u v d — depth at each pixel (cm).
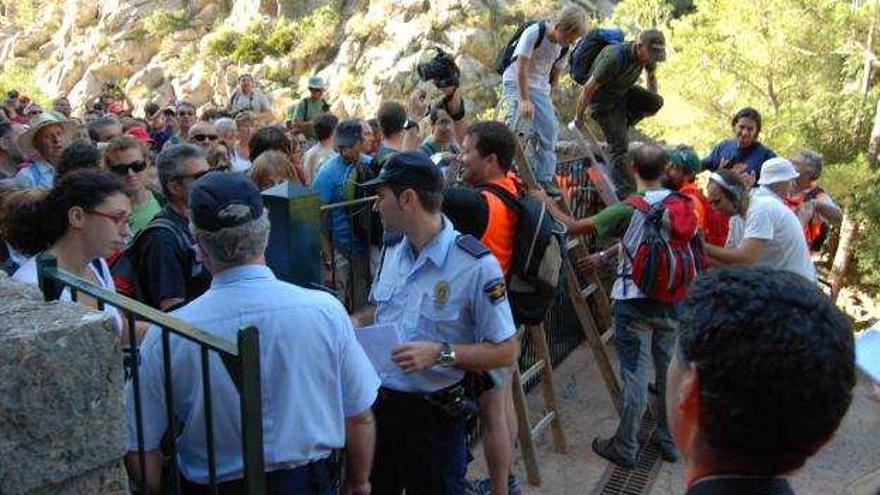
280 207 312
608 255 538
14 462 184
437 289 306
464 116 615
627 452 479
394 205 301
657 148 484
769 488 128
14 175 549
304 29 3519
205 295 228
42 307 203
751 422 123
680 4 2386
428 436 309
